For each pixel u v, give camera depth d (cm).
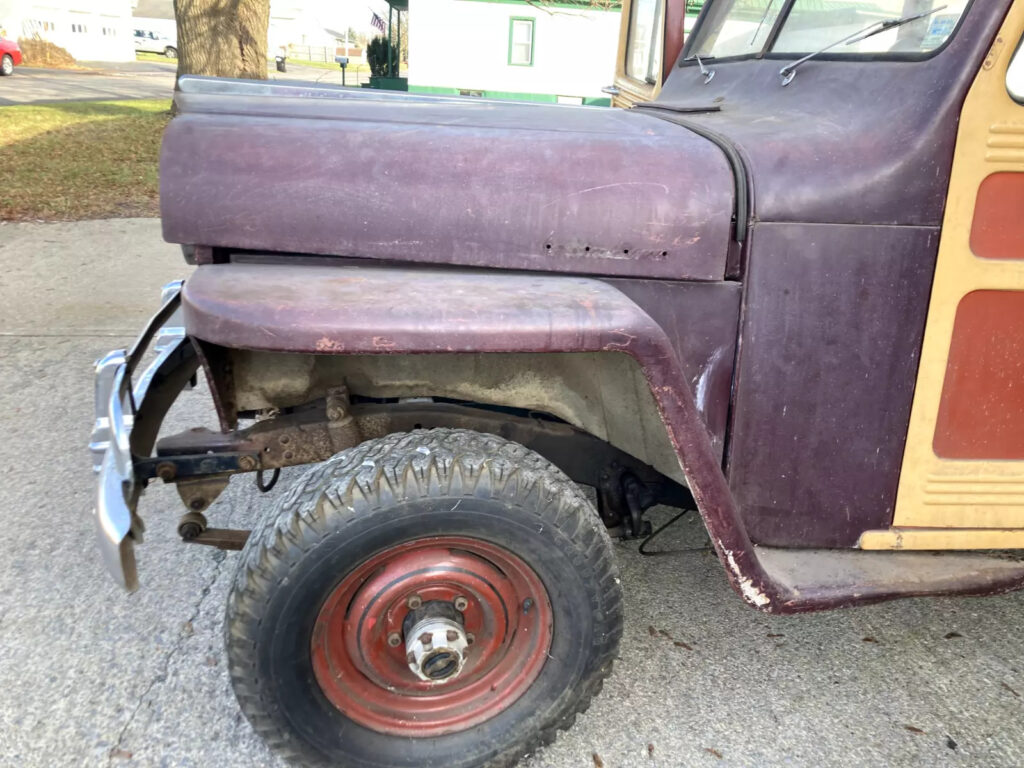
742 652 245
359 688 186
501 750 188
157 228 767
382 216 186
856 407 191
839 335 186
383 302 161
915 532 202
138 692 223
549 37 1588
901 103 181
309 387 202
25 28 3469
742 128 200
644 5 402
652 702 224
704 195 183
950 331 186
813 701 226
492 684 191
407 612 184
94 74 2884
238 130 190
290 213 186
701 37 289
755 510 198
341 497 166
